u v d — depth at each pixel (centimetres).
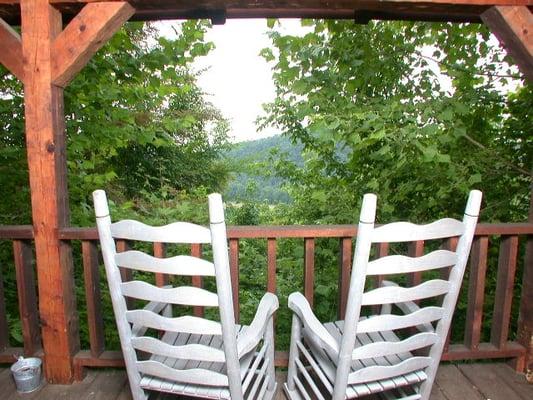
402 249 326
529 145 268
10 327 232
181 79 334
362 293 111
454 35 285
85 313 270
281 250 421
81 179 322
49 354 174
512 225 173
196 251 160
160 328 120
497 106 278
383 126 255
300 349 153
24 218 283
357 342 144
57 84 162
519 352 183
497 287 186
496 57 280
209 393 123
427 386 137
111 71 294
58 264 168
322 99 297
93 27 154
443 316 128
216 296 111
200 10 209
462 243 119
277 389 169
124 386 174
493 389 172
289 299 148
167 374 125
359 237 105
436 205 295
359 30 300
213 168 958
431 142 250
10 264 274
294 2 161
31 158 162
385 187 305
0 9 170
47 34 156
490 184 278
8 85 279
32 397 166
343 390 123
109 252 117
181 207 433
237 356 116
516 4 155
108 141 328
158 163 842
